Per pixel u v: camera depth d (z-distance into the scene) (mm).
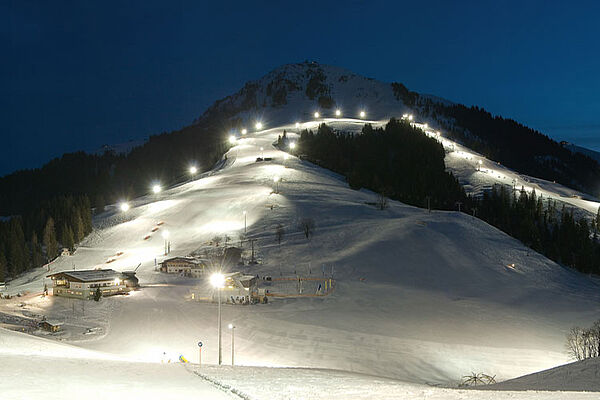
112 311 64438
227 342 51938
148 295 72875
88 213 126125
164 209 133250
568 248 114188
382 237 99375
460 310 67188
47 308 67062
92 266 99812
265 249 97000
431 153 194000
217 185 153250
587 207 165500
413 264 88125
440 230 104188
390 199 147125
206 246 101875
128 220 131375
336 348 50719
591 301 75812
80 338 52531
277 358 47375
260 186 146500
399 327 58906
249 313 63406
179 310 64438
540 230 133000
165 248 105375
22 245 109938
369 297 71375
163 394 14086
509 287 80688
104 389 14211
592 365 24969
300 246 97938
